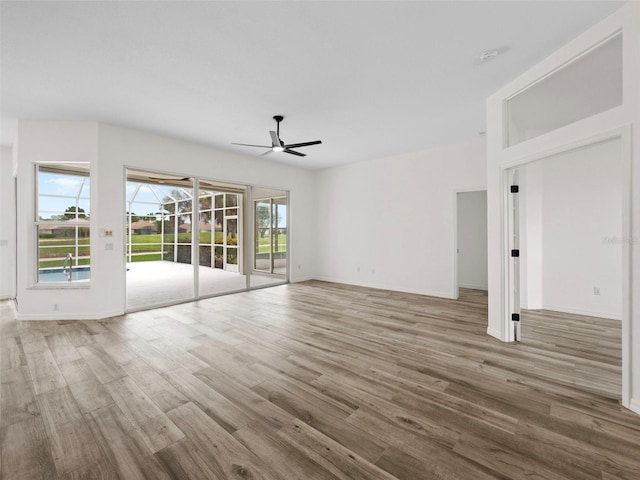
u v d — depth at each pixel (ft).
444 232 18.26
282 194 23.97
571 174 14.34
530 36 8.16
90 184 13.76
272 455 5.43
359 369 8.80
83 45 8.43
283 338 11.33
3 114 13.07
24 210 13.56
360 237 22.34
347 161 22.18
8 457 5.38
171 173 16.35
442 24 7.67
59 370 8.72
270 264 24.99
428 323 13.16
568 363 9.18
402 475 4.96
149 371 8.67
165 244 23.66
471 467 5.12
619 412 6.68
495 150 11.26
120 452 5.50
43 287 13.75
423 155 19.03
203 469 5.11
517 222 11.15
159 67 9.60
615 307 13.52
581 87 10.27
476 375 8.43
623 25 6.89
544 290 15.08
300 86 10.85
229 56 9.02
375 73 10.00
